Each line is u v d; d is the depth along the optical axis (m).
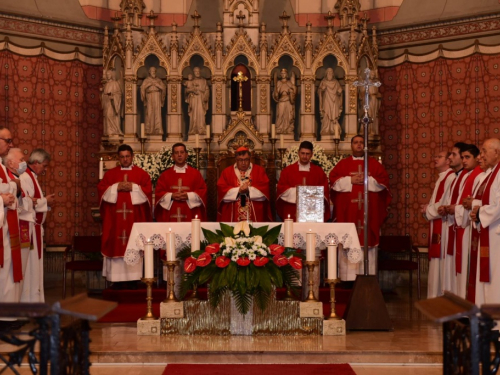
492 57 11.44
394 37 12.43
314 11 12.79
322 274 10.29
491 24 11.48
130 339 7.07
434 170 11.99
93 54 12.51
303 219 8.23
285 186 9.98
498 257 6.86
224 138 11.45
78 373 4.59
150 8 12.83
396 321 8.31
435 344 6.76
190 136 11.82
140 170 10.27
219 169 11.37
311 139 11.73
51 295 10.70
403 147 12.30
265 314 7.36
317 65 11.74
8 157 7.62
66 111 12.17
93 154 12.48
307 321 7.36
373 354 6.40
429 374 5.92
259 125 11.78
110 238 9.89
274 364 6.26
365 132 7.78
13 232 7.44
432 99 12.03
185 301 7.40
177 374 5.80
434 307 4.39
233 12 11.99
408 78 12.27
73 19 12.23
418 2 12.28
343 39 11.86
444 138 11.90
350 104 11.69
